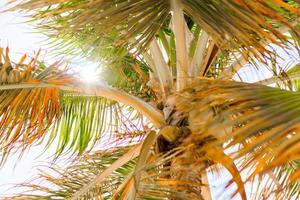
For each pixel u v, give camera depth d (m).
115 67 4.09
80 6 2.77
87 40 3.49
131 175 2.96
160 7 2.73
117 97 3.42
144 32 2.74
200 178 2.95
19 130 3.48
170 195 2.84
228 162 2.35
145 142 3.03
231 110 2.01
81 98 4.79
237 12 2.43
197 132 2.66
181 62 3.40
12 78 3.24
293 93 1.99
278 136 1.61
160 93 3.76
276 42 2.42
